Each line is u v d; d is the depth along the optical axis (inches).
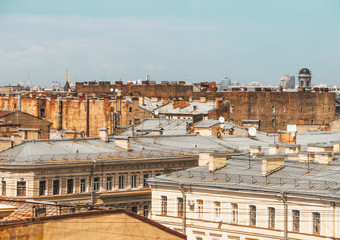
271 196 3752.5
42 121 7224.4
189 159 5398.6
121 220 2583.7
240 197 3865.7
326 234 3563.0
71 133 6850.4
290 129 7042.3
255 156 4490.7
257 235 3796.8
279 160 4033.0
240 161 4296.3
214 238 3961.6
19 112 7071.9
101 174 5000.0
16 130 6589.6
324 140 6382.9
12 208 2647.6
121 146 5255.9
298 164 4084.6
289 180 3878.0
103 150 5157.5
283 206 3708.2
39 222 2428.6
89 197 4931.1
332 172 3909.9
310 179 3843.5
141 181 5177.2
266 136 6412.4
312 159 4097.0
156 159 5226.4
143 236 2645.2
